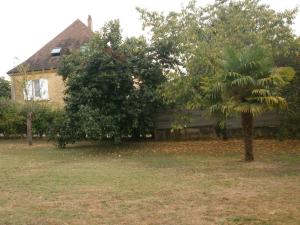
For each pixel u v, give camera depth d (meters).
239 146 16.69
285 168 11.41
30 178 11.06
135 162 13.95
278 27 16.84
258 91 12.01
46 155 16.91
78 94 17.67
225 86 12.53
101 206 7.62
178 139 19.70
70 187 9.56
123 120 18.19
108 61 17.17
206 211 7.05
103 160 14.81
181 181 9.94
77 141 21.28
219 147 16.83
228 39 16.11
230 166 12.19
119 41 17.88
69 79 18.14
